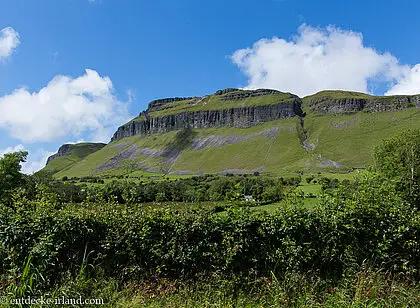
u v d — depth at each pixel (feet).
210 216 28.63
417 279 26.71
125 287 26.25
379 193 30.14
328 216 27.91
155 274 27.43
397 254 27.27
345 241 27.32
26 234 27.45
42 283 24.93
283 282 25.23
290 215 27.89
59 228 27.78
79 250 27.81
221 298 25.12
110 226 28.53
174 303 24.35
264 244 27.50
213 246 27.48
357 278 25.25
